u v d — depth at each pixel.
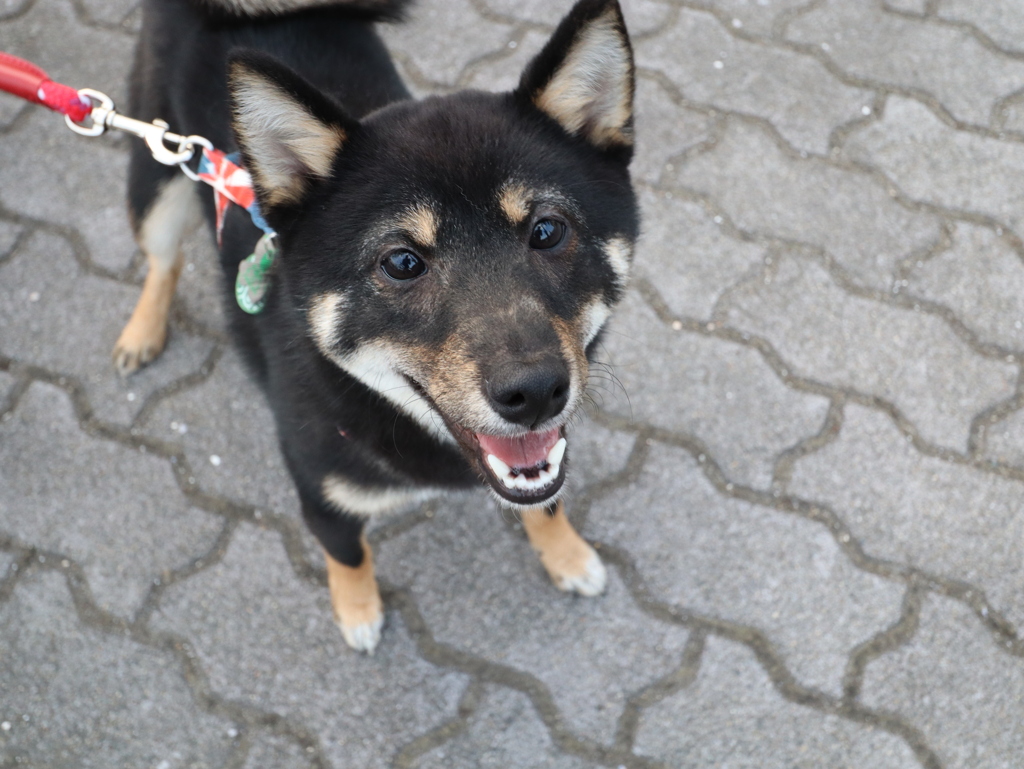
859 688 1.05
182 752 1.04
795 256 1.22
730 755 1.04
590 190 0.93
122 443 1.15
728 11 1.36
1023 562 1.09
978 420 1.15
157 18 1.10
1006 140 1.28
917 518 1.11
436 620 1.09
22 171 1.26
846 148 1.28
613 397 1.16
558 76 0.92
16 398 1.16
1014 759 1.03
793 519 1.12
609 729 1.05
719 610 1.08
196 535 1.11
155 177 1.10
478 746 1.04
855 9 1.36
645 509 1.12
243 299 0.98
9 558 1.10
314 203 0.93
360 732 1.05
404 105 0.94
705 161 1.27
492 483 0.93
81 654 1.07
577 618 1.09
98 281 1.22
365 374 0.93
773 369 1.17
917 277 1.21
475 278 0.89
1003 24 1.35
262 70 0.88
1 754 1.04
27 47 1.34
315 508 1.00
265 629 1.08
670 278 1.21
